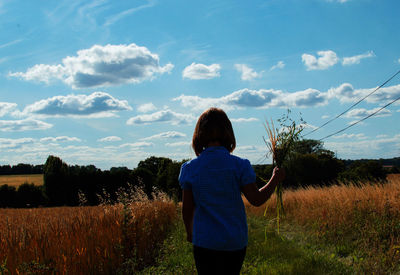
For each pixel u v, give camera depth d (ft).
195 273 16.70
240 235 6.22
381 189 31.48
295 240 28.32
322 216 31.55
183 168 6.94
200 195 6.38
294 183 159.33
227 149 7.10
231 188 6.35
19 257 14.40
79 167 201.98
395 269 17.60
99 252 18.44
